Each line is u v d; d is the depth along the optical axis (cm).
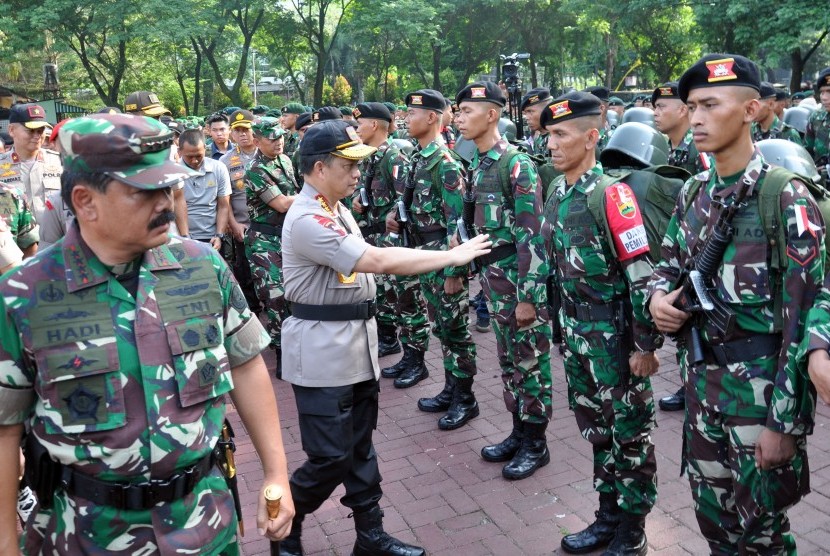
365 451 347
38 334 185
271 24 3534
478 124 432
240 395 224
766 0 2091
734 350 255
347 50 4112
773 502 251
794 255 235
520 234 399
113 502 193
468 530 380
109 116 185
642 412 328
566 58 3912
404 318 596
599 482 353
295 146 897
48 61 3152
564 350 352
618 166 365
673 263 285
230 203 778
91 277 190
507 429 501
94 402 187
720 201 255
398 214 556
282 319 634
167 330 195
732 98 246
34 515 205
